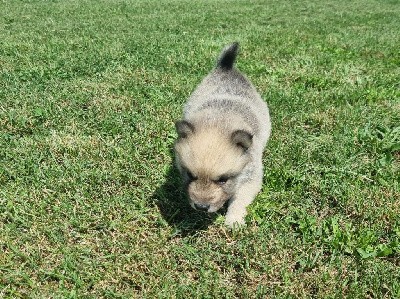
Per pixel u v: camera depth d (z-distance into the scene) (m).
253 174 0.47
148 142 0.59
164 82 0.79
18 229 0.43
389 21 1.70
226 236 0.44
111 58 0.92
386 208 0.47
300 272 0.39
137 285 0.38
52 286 0.38
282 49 1.05
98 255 0.41
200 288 0.38
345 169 0.54
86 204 0.47
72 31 1.25
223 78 0.58
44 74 0.80
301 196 0.50
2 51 0.95
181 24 1.45
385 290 0.38
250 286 0.38
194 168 0.41
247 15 1.77
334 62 0.96
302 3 2.33
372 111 0.70
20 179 0.50
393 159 0.58
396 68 0.95
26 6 1.86
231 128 0.44
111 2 2.12
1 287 0.37
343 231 0.44
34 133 0.60
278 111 0.69
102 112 0.66
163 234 0.44
